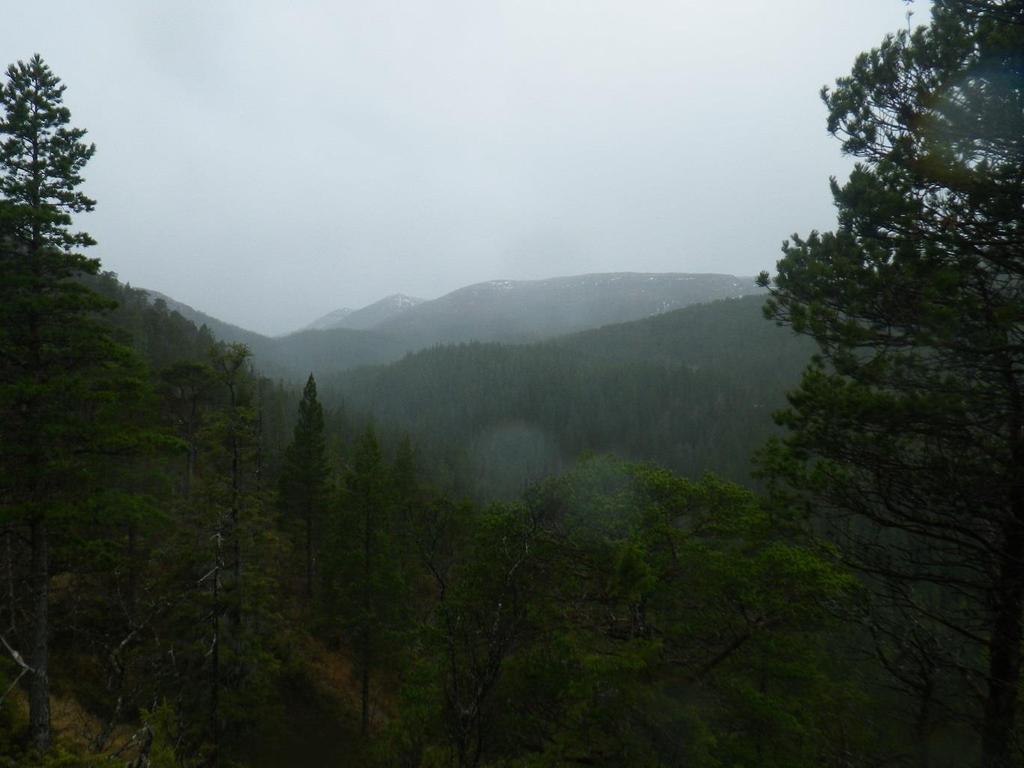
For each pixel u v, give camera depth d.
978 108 6.19
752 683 10.57
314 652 27.22
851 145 7.43
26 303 11.91
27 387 11.72
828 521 8.93
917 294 6.90
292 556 32.09
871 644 10.93
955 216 6.75
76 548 13.42
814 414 8.00
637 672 9.16
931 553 7.99
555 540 12.62
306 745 21.50
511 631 6.78
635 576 10.64
